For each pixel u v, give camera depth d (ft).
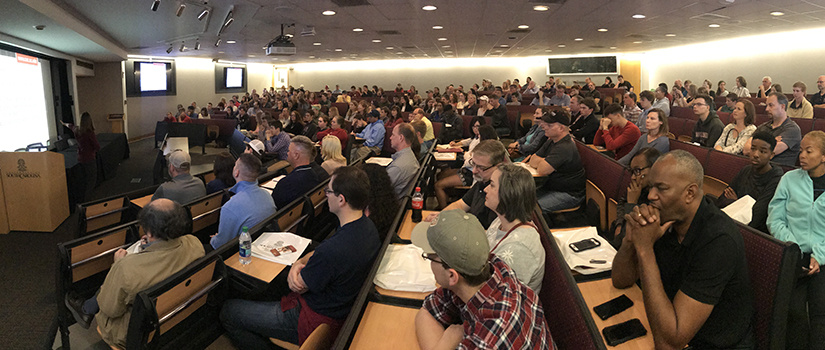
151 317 5.86
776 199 7.48
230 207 8.97
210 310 7.25
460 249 4.08
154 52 46.37
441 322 4.79
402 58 68.49
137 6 21.75
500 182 6.12
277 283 8.29
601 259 6.63
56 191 15.74
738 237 4.63
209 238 11.34
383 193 8.45
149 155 35.01
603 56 67.00
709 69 53.01
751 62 46.44
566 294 5.06
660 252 5.16
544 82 70.49
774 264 4.96
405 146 12.72
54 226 15.48
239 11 24.43
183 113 42.42
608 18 28.91
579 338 4.42
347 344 4.88
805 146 7.07
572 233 7.47
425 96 76.23
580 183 12.09
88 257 8.31
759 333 5.04
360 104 32.19
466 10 25.39
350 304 6.57
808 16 28.40
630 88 44.62
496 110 26.48
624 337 4.96
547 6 24.35
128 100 47.73
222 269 7.02
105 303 6.64
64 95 34.58
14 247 13.98
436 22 30.09
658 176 4.76
